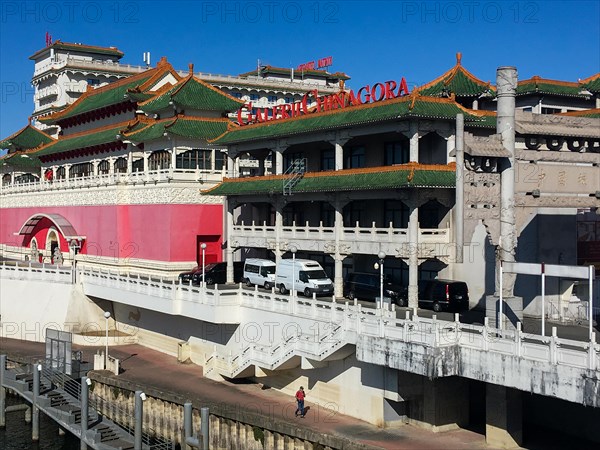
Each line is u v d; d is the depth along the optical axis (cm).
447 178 4897
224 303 5206
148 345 6506
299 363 4672
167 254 7275
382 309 4241
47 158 10025
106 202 8162
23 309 7369
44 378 5347
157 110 7719
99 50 13575
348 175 5428
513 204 3812
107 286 6619
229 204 6656
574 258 4944
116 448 4309
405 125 5044
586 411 3950
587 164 4303
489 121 5434
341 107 5675
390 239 5122
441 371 3638
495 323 3859
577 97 7106
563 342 3231
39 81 13725
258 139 6347
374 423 4194
